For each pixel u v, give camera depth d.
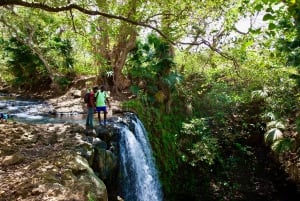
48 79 25.47
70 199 6.14
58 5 10.91
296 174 15.82
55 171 7.22
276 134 15.87
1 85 29.59
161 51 18.36
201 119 17.25
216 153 17.05
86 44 19.20
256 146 18.86
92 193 6.74
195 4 11.98
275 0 3.97
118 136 12.04
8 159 8.03
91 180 7.34
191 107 18.80
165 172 15.87
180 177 16.66
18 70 25.98
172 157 16.53
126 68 20.83
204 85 19.50
